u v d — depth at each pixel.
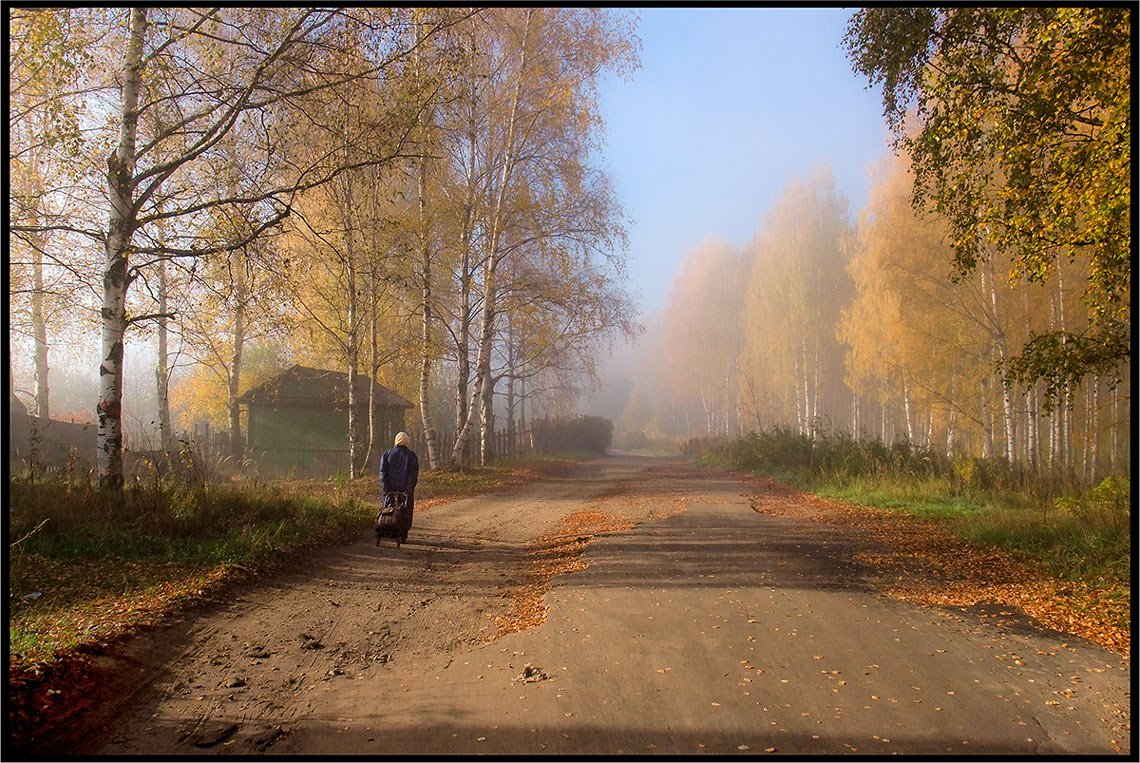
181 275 12.15
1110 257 8.91
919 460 21.98
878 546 10.85
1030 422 24.98
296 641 6.34
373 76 10.55
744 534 11.90
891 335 29.08
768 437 32.41
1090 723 4.59
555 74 22.05
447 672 5.68
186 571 7.89
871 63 10.80
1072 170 8.81
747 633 6.52
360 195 17.33
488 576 9.23
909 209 27.70
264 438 26.94
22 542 7.75
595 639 6.41
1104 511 10.77
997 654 5.94
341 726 4.61
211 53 10.36
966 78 9.99
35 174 11.50
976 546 10.73
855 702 4.94
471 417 24.55
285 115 10.89
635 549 10.52
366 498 15.97
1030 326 24.98
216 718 4.68
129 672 5.29
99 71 10.74
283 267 11.30
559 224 23.22
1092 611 7.09
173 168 10.25
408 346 22.52
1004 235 9.98
